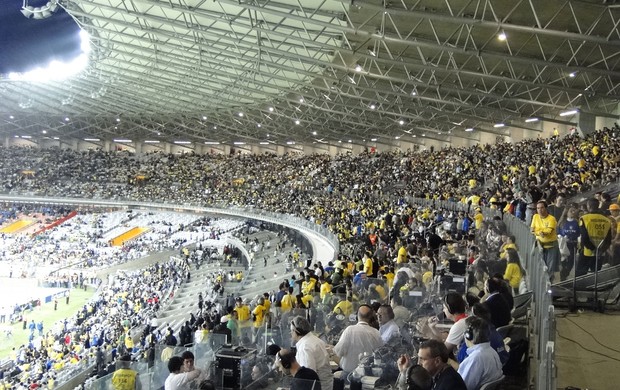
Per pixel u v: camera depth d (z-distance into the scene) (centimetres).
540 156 4425
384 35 3628
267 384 970
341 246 3344
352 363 955
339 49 4341
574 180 2870
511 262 1355
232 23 4062
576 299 1188
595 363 876
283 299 1662
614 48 3703
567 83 4622
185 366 1034
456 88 4738
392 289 1399
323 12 3881
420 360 653
